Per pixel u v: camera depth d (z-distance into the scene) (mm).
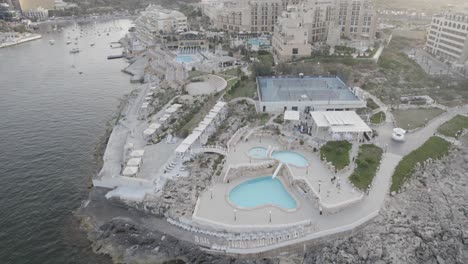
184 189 74812
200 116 106500
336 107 105250
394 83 128625
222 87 128125
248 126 99062
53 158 96750
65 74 181125
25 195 80750
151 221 69500
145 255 62750
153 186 76500
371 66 145750
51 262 62875
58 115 126938
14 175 88562
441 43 165250
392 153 84312
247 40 196625
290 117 96062
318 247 61906
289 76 131500
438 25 167250
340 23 195000
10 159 96312
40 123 120062
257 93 118750
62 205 77250
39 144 104875
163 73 161750
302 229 62656
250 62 159250
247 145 91125
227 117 106625
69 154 98875
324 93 113062
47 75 179625
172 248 63219
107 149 94938
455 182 79938
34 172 89875
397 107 109250
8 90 156250
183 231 66250
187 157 85688
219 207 69562
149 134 95688
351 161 80125
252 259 60750
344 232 63156
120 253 63625
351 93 113062
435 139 91375
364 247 61094
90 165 92938
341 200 67938
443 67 149125
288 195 73938
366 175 75125
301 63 143875
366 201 69250
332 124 89812
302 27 153625
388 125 98125
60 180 86312
